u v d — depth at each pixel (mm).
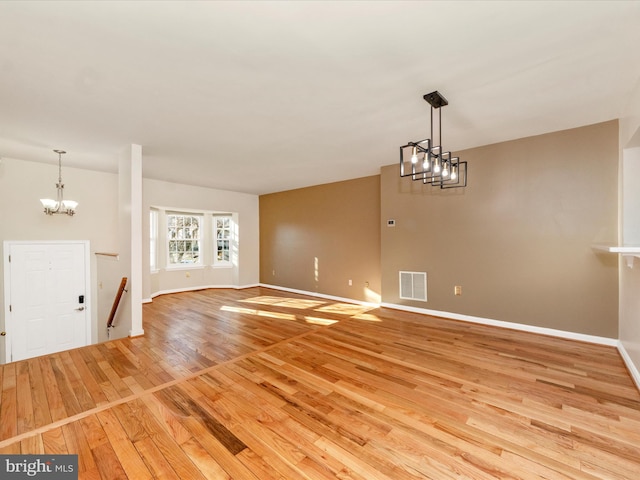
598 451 1606
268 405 2068
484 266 3922
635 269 2463
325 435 1752
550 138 3412
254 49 1835
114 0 1423
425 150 2336
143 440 1707
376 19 1583
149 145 3660
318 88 2328
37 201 4367
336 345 3258
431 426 1834
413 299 4625
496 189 3795
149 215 5770
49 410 2018
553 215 3412
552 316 3443
